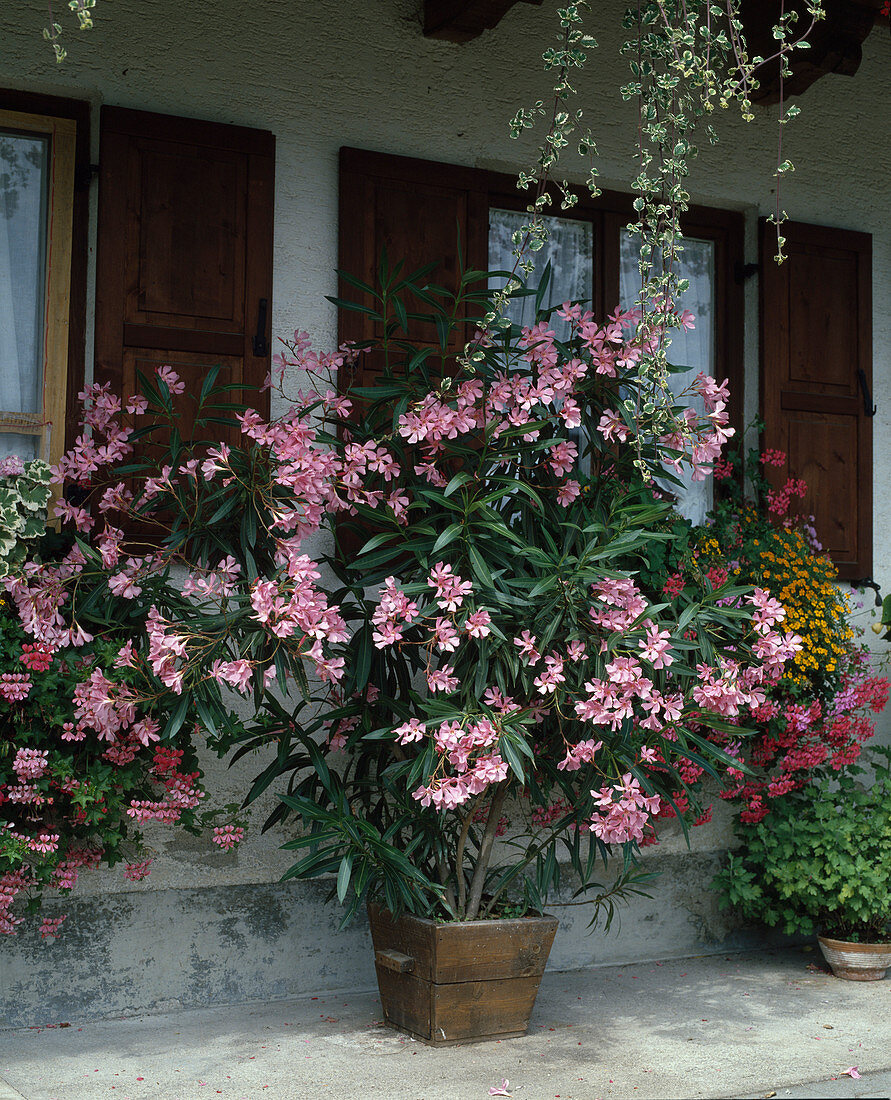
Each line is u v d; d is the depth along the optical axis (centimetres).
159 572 339
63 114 362
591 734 316
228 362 373
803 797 430
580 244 446
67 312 359
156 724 306
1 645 300
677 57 294
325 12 392
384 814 361
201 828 355
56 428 357
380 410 331
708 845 432
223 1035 324
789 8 426
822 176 477
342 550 361
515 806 397
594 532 314
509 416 317
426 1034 313
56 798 314
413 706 335
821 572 430
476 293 322
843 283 479
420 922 312
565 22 304
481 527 314
